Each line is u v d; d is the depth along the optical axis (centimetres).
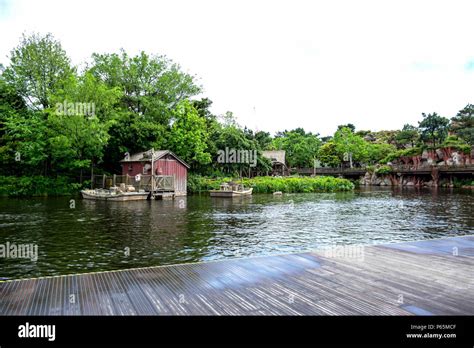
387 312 452
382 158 7881
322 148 8400
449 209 2281
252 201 2767
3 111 3184
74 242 1114
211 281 592
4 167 3153
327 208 2308
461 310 459
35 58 3366
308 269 666
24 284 575
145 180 2908
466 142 6475
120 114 3647
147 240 1159
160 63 4500
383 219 1778
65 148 3027
